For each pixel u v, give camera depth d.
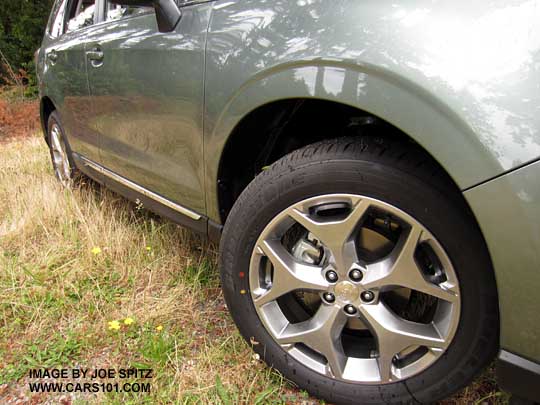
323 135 1.67
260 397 1.49
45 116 3.67
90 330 1.82
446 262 1.20
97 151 2.65
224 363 1.65
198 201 1.80
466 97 0.99
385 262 1.30
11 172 3.94
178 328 1.84
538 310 1.02
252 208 1.43
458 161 1.03
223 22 1.49
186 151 1.75
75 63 2.64
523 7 0.96
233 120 1.46
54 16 3.54
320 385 1.47
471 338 1.21
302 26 1.26
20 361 1.70
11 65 10.38
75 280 2.17
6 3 10.05
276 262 1.43
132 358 1.70
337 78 1.17
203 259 2.29
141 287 2.14
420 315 1.42
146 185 2.21
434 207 1.17
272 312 1.52
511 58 0.96
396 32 1.08
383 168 1.22
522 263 1.00
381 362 1.36
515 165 0.96
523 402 1.19
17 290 2.12
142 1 1.72
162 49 1.75
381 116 1.11
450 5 1.03
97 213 2.76
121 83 2.08
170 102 1.74
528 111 0.94
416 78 1.04
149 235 2.53
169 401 1.50
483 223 1.03
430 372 1.31
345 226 1.29
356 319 1.47
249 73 1.37
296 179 1.34
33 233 2.68
